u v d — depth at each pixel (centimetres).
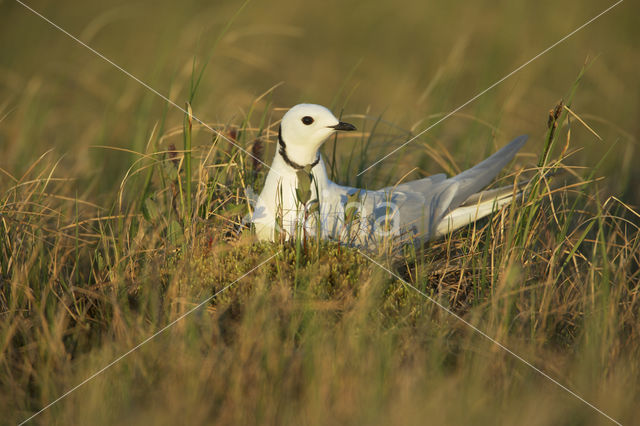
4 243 866
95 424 636
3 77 1939
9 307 796
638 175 1277
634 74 2027
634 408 673
